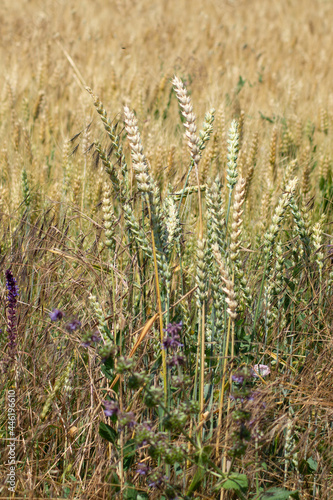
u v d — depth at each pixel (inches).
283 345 106.9
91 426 92.0
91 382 94.5
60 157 210.4
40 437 97.9
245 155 184.9
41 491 88.7
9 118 267.9
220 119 200.7
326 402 92.3
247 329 114.1
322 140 257.0
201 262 79.9
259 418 85.4
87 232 134.7
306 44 556.1
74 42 472.1
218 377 94.1
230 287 79.8
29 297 120.2
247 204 164.9
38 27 550.6
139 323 97.1
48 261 120.3
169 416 75.4
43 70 331.3
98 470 87.0
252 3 913.5
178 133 230.1
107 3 869.2
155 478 77.9
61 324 106.1
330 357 103.3
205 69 344.5
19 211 147.3
